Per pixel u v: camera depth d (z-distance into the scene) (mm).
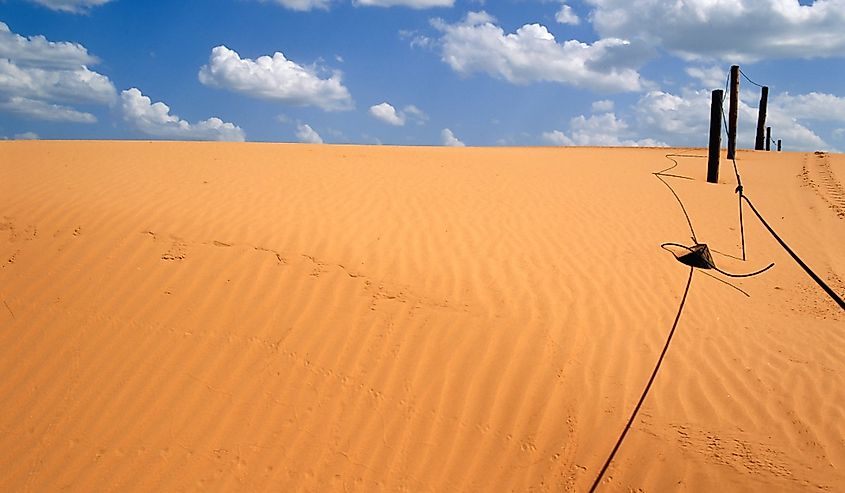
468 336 6750
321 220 8914
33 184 9531
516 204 11000
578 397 6109
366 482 5441
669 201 12852
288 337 6695
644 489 5172
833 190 15617
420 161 14242
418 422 5902
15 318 6918
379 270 7715
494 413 5977
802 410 5957
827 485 4973
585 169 15648
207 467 5547
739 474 5141
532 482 5391
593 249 9414
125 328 6805
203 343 6641
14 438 5781
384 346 6609
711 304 8242
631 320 7465
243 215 8812
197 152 13664
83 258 7664
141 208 8758
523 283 7871
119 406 6051
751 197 14281
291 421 5910
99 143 14750
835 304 8609
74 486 5398
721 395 6191
